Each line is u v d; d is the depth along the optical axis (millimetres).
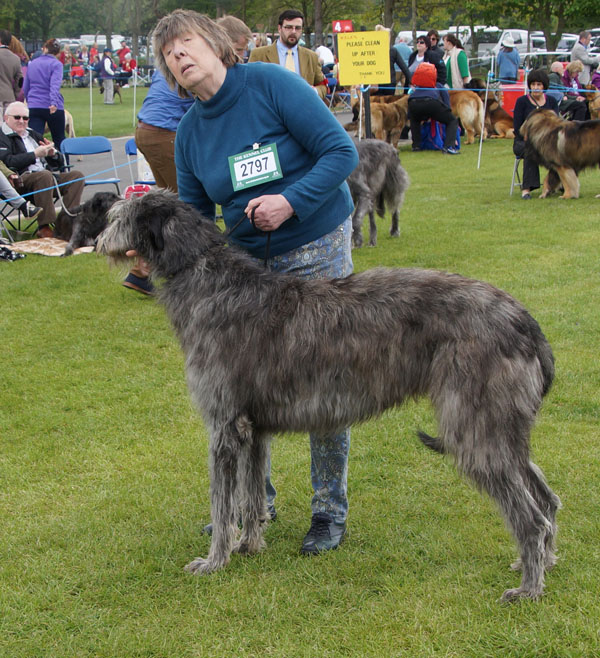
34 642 2850
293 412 3051
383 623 2857
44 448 4488
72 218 9422
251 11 39125
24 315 6902
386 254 8398
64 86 43594
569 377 5102
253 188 3201
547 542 3064
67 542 3516
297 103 3053
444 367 2846
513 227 9523
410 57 18391
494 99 19688
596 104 14125
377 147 8852
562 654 2627
